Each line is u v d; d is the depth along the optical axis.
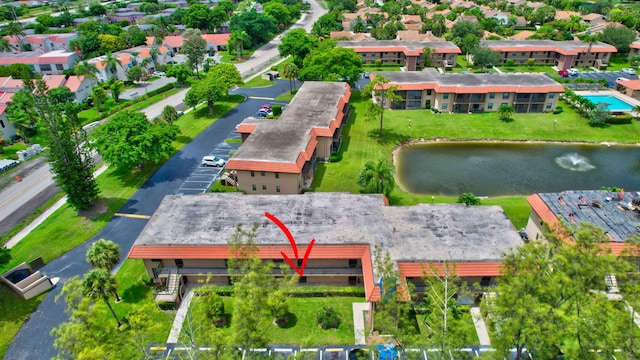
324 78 98.00
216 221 47.72
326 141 69.38
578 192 49.75
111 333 32.62
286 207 49.88
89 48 137.75
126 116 70.00
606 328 28.53
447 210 48.53
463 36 136.75
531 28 167.62
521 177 67.88
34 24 180.75
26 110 84.12
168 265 45.47
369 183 54.34
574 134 81.81
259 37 159.38
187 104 90.31
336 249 43.19
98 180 67.00
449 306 34.50
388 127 84.75
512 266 33.47
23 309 43.44
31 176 70.94
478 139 80.81
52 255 50.91
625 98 96.81
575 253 30.98
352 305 42.69
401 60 125.38
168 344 38.91
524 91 87.75
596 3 186.88
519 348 32.19
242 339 31.56
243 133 72.38
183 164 71.19
